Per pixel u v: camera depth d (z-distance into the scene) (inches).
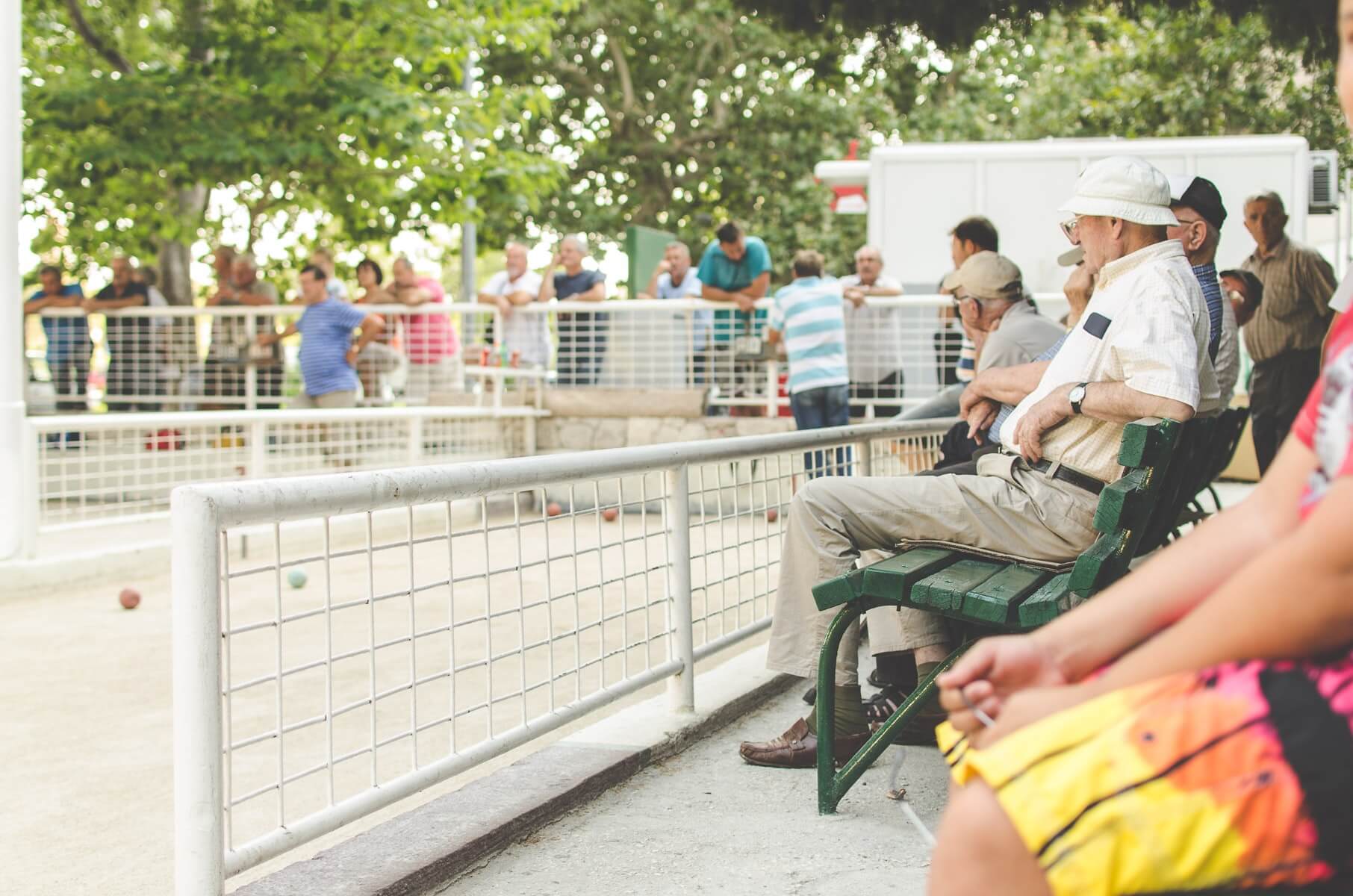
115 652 250.7
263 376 541.6
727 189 1067.9
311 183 619.5
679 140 1043.9
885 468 242.5
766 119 1024.2
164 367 551.5
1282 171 476.1
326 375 486.0
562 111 1067.3
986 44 984.3
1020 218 492.1
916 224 498.3
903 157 497.7
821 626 151.0
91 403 564.4
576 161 1067.3
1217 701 49.6
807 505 149.9
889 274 500.7
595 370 496.4
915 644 159.2
